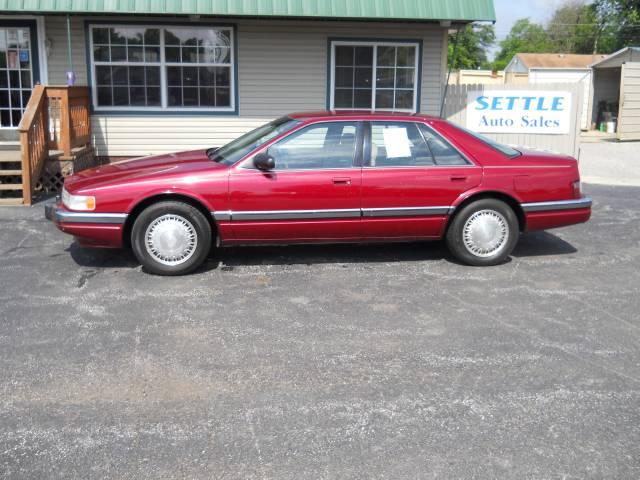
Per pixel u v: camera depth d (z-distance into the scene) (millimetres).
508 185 6668
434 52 12766
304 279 6336
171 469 3268
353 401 3961
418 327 5141
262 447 3463
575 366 4461
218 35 12281
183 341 4840
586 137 25250
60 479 3184
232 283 6199
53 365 4414
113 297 5781
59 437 3539
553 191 6781
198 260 6391
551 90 13383
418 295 5895
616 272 6648
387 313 5438
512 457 3385
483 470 3271
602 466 3312
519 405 3922
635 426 3695
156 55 12219
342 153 6562
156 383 4176
